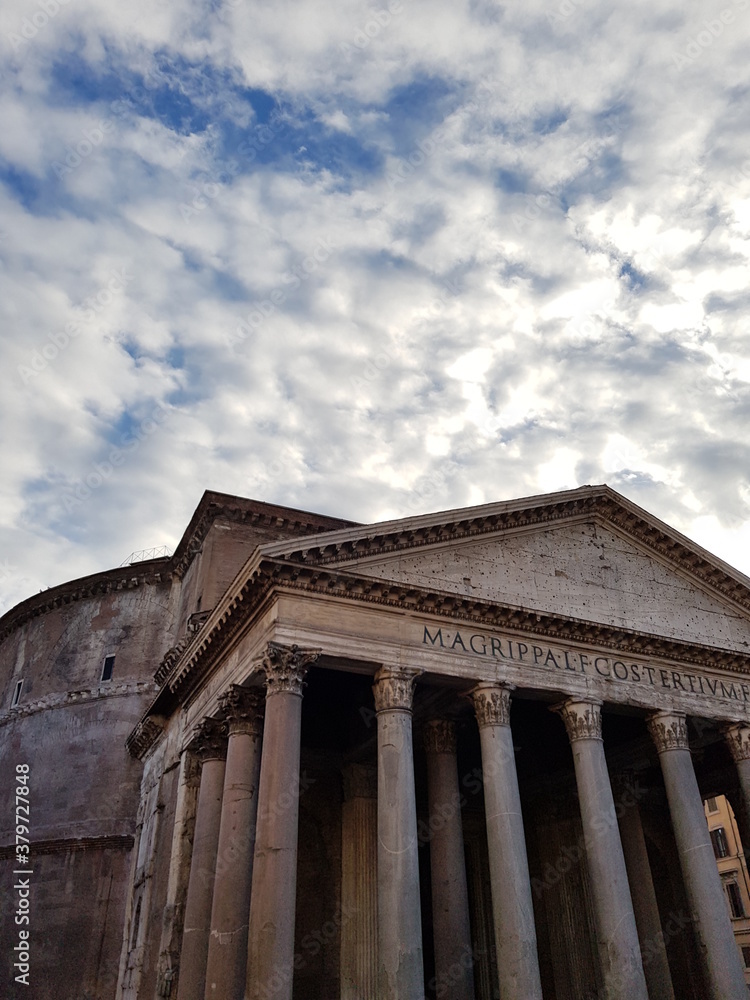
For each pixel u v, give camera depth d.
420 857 28.95
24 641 41.19
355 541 20.84
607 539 26.39
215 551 31.22
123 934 30.72
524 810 32.38
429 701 23.72
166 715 29.88
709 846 22.56
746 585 27.72
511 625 22.45
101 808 33.50
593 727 22.41
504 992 18.11
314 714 28.59
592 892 20.61
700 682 25.52
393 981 16.73
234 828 19.89
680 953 30.86
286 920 16.62
